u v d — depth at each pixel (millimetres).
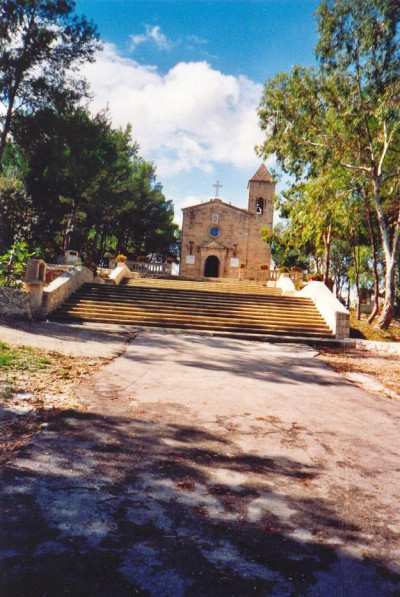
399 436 4902
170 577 2055
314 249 32750
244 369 8477
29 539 2256
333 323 14945
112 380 6305
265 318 15703
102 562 2121
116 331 12320
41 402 4711
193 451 3809
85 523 2463
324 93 18953
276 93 19594
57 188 31031
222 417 4992
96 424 4246
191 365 8297
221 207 41688
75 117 24672
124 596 1893
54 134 23906
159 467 3373
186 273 40906
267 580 2098
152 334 12508
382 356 12305
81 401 4996
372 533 2654
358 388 7719
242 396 6168
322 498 3098
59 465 3207
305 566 2242
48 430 3916
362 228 24094
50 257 30109
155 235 46281
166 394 5844
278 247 32156
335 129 19016
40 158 25578
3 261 15141
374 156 19141
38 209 31109
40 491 2781
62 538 2293
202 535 2457
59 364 6797
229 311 15992
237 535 2490
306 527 2660
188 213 41625
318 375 8617
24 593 1848
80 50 22719
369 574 2219
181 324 14469
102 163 31625
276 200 24328
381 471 3744
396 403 6758
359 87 18375
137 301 16172
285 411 5559
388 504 3088
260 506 2889
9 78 21469
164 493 2943
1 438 3584
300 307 17234
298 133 19719
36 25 22016
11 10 20594
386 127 18016
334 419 5391
